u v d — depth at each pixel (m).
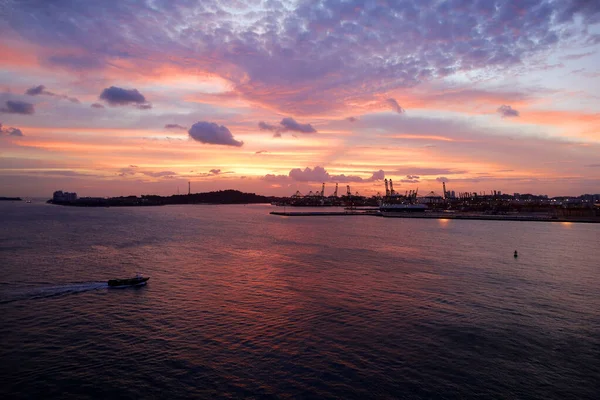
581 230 154.62
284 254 89.06
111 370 30.75
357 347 34.88
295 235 136.50
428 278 61.97
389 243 111.25
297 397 27.02
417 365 31.59
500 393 27.70
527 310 45.25
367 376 29.80
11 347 35.03
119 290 54.44
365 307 46.16
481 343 35.78
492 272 66.88
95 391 27.77
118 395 27.27
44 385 28.56
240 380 29.19
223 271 68.31
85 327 40.03
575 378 29.77
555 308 46.06
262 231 153.12
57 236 121.88
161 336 37.50
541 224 191.12
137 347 34.97
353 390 27.88
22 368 31.12
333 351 34.03
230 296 51.25
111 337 37.28
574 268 70.69
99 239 115.81
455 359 32.62
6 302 48.78
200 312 44.56
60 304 48.09
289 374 30.08
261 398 26.92
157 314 44.00
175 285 57.53
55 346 35.28
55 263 74.56
